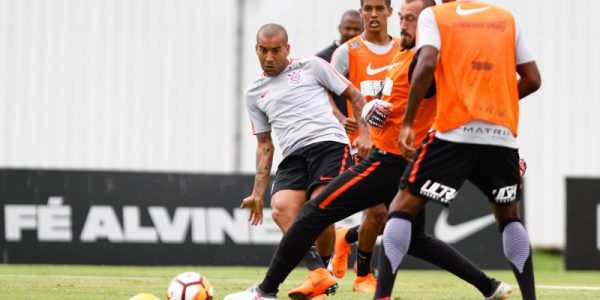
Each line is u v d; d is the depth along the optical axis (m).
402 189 18.34
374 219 25.33
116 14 54.66
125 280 30.45
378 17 28.48
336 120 23.52
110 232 41.56
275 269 20.41
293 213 22.94
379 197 20.41
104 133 54.38
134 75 54.66
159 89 54.78
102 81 54.50
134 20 54.72
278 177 23.61
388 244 18.30
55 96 54.16
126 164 54.50
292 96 23.39
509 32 18.19
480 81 17.67
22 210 41.50
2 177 41.53
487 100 17.66
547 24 57.06
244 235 41.91
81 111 54.28
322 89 23.73
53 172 41.72
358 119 23.09
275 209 23.11
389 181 20.25
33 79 54.06
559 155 56.97
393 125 20.38
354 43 29.06
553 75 57.03
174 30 54.97
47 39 54.22
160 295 25.11
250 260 41.81
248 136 55.25
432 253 21.12
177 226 41.78
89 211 41.62
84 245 41.47
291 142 23.28
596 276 38.78
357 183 20.19
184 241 41.75
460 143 17.66
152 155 54.69
